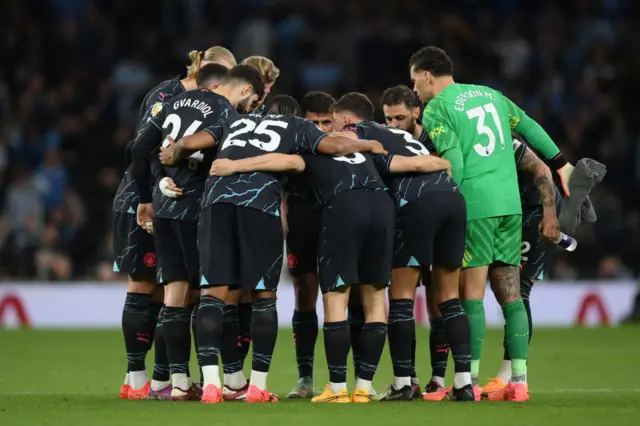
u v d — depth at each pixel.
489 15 84.88
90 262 66.31
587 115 77.44
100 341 51.19
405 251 26.61
